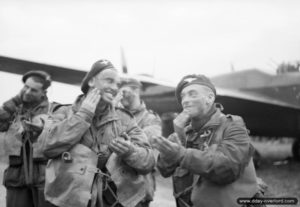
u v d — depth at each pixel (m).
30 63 8.52
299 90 11.33
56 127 2.36
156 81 9.12
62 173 2.30
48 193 2.33
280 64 12.17
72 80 9.13
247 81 12.47
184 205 2.48
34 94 3.35
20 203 3.20
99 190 2.37
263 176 8.62
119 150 2.30
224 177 2.19
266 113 11.30
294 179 8.08
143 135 2.62
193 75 2.51
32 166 3.12
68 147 2.32
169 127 9.77
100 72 2.48
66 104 2.69
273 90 11.80
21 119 3.29
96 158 2.37
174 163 2.28
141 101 4.06
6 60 8.39
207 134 2.40
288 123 11.40
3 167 8.10
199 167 2.18
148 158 2.44
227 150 2.23
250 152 2.32
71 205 2.25
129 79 4.00
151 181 3.54
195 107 2.42
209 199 2.28
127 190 2.43
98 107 2.49
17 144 3.16
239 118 2.41
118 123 2.54
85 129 2.34
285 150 16.91
